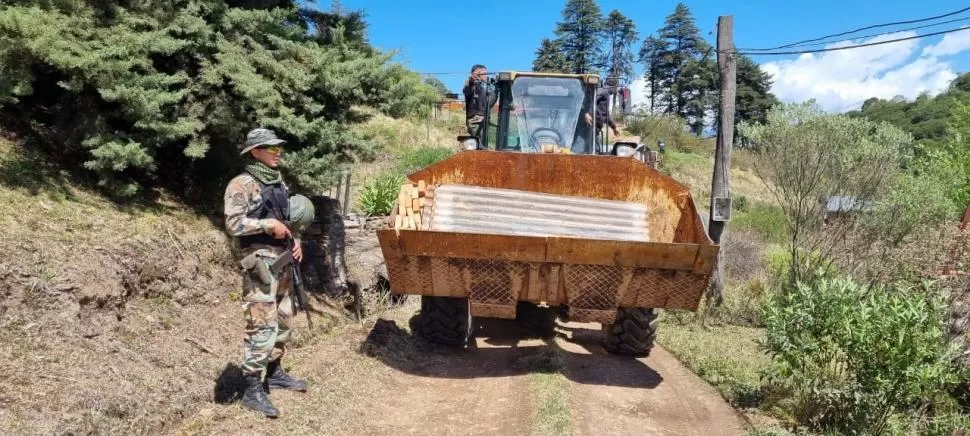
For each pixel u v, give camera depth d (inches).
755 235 536.1
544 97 288.4
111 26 190.4
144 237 183.9
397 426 166.4
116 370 140.3
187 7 205.5
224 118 208.7
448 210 217.5
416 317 265.7
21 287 140.3
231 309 200.7
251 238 154.3
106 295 156.2
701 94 2405.3
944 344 175.5
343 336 219.5
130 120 191.5
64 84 175.5
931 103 1641.2
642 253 182.4
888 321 163.8
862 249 295.3
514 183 226.8
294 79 212.2
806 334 179.5
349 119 249.3
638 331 237.5
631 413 186.1
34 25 165.6
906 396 165.5
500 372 211.9
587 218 217.9
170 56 209.8
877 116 1758.1
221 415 146.1
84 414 122.0
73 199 184.5
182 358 162.7
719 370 228.7
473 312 203.5
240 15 215.6
